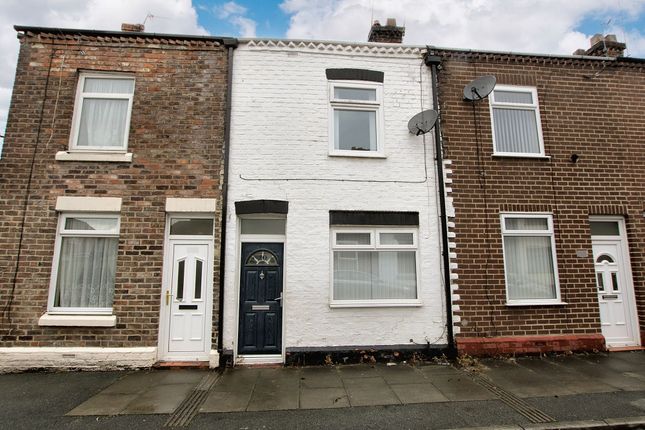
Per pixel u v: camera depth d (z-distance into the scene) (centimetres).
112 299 692
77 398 529
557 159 796
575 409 486
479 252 743
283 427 446
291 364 677
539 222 783
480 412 480
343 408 496
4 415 476
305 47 777
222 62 760
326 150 748
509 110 822
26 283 666
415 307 720
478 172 771
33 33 733
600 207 789
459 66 809
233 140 734
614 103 835
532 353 714
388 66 795
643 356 707
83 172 701
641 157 823
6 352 636
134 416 474
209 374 630
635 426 449
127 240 691
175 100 738
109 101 752
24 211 682
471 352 703
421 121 742
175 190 710
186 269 711
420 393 544
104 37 741
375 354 693
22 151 697
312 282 706
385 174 754
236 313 690
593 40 925
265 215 727
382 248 739
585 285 759
